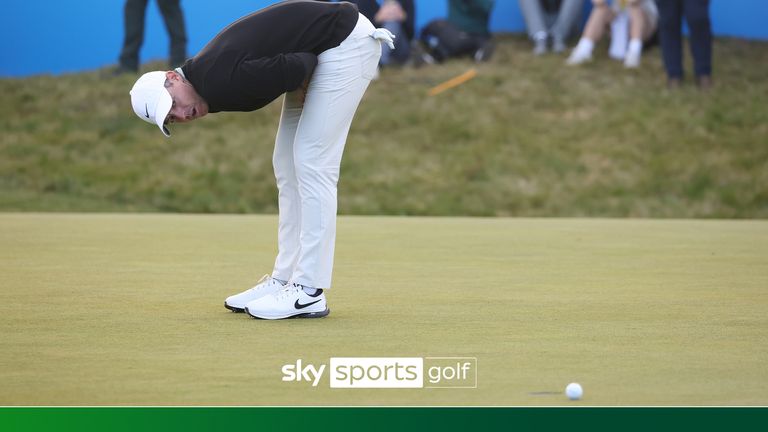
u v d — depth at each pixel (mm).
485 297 12727
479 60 40094
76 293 12883
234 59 10219
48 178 33625
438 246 19844
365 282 14258
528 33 41781
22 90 38625
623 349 9188
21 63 39938
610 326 10469
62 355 8836
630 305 12039
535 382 7812
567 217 31672
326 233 10930
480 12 40219
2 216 27812
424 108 37156
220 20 38281
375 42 10914
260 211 32312
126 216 28203
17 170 33969
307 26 10516
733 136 35250
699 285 14047
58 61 40062
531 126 36281
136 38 39438
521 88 38250
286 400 7270
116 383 7762
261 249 18922
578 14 41188
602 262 17047
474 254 18312
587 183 33344
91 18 39938
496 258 17625
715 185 32906
